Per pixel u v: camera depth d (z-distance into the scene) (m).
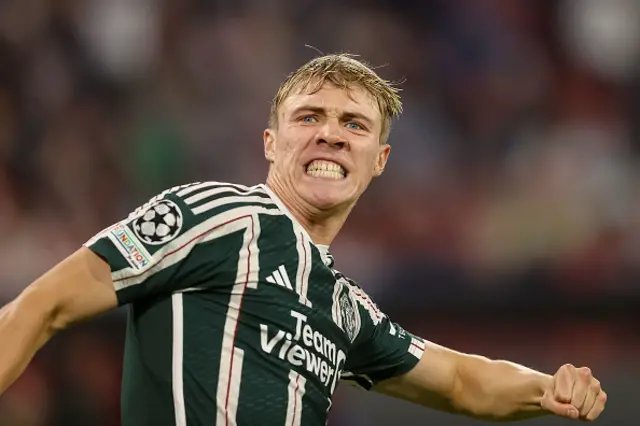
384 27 45.53
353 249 36.53
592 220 39.09
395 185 40.28
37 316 12.06
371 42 45.00
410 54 45.16
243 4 44.75
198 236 12.64
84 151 40.69
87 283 12.36
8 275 36.66
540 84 44.69
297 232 13.39
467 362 16.17
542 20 45.88
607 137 43.31
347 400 29.70
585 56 45.22
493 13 45.88
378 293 34.53
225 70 43.50
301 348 13.10
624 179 41.22
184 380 12.59
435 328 33.56
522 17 46.00
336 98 13.94
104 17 43.47
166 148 41.25
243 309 12.81
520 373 15.80
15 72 41.66
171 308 12.73
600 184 40.69
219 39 43.88
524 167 41.78
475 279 34.00
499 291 33.78
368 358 15.21
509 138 43.12
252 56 43.91
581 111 44.34
